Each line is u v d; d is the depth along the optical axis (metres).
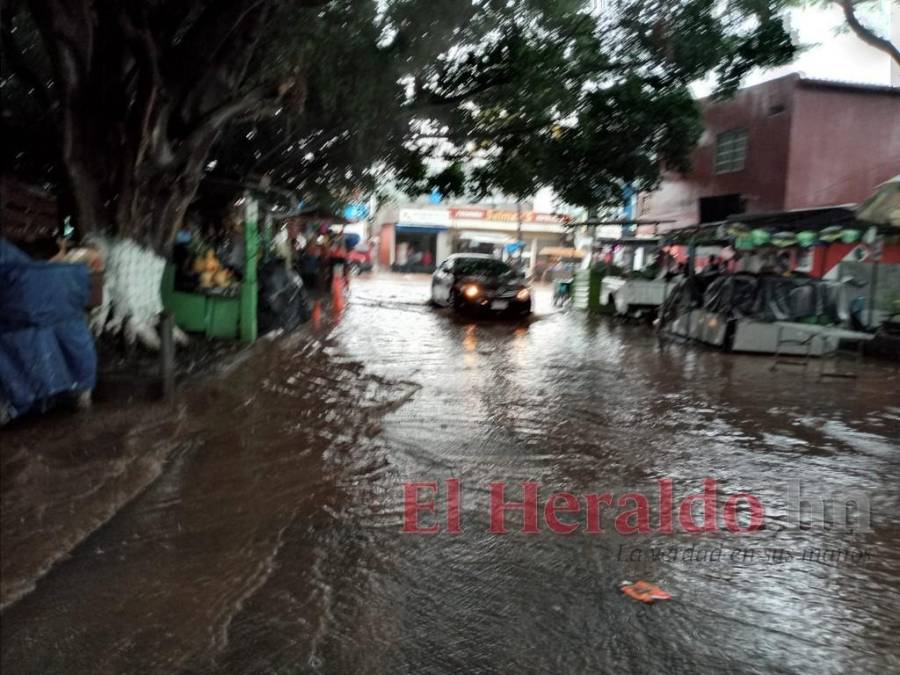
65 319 6.74
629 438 7.47
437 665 3.38
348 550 4.61
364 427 7.59
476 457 6.66
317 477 5.98
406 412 8.34
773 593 4.17
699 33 12.53
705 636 3.68
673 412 8.73
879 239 14.18
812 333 11.62
